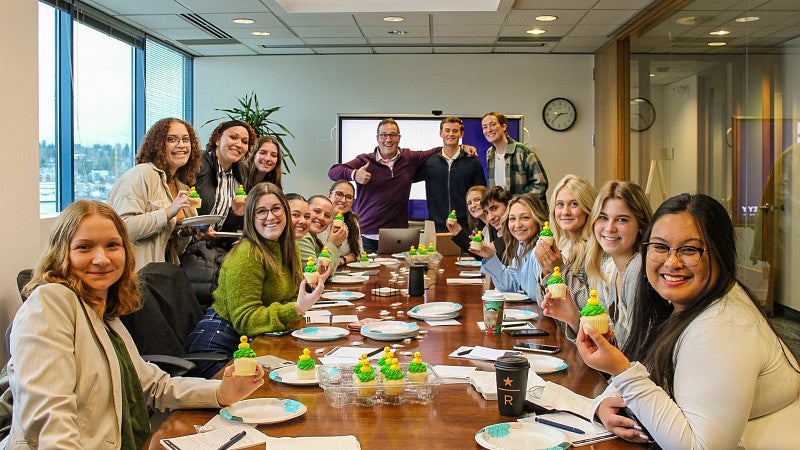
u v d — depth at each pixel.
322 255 3.23
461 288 3.73
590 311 1.50
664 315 1.70
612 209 2.29
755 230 4.57
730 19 4.84
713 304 1.46
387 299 3.35
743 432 1.40
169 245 3.80
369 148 7.89
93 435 1.59
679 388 1.42
